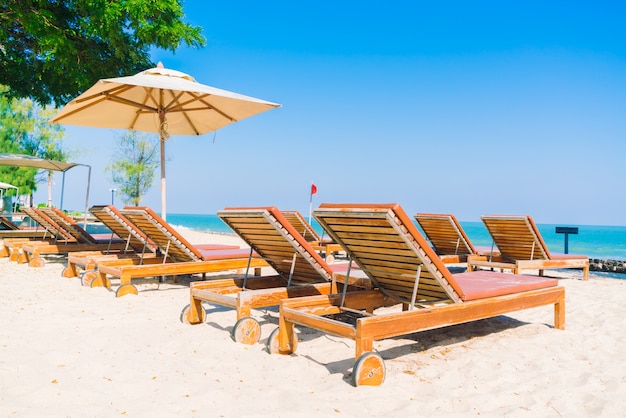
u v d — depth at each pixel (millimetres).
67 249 8602
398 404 2736
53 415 2406
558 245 45906
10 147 27859
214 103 8453
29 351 3414
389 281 4043
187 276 7723
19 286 6242
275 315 4980
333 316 4992
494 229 7953
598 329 4598
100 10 10852
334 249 10477
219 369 3244
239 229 4613
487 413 2645
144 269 5840
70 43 10688
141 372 3129
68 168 13812
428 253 3395
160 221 5891
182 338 3934
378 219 3283
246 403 2660
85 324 4324
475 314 3721
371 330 3068
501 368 3387
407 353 3787
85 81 11352
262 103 7496
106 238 9734
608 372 3322
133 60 12633
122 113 8914
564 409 2719
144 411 2502
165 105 8602
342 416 2535
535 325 4746
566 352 3812
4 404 2502
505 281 4461
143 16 11594
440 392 2953
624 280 8477
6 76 12484
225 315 4840
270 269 8625
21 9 9891
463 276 4816
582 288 7293
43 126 28516
